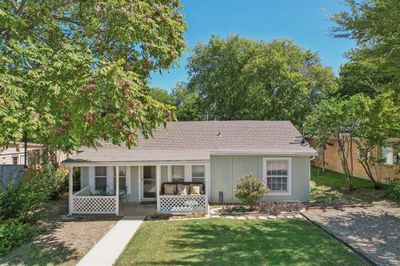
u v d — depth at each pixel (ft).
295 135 64.95
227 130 67.87
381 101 57.98
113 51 37.81
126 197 59.82
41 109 28.22
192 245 34.78
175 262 29.73
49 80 27.55
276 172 59.26
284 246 33.94
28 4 35.37
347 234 38.01
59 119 29.76
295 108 112.47
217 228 41.88
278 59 110.63
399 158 66.23
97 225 44.45
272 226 42.60
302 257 30.58
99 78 26.37
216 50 126.31
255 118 113.29
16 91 26.76
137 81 33.12
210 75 127.95
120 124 28.91
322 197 61.72
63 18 39.75
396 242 34.88
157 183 51.34
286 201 58.54
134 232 40.73
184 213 50.83
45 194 47.96
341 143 68.13
